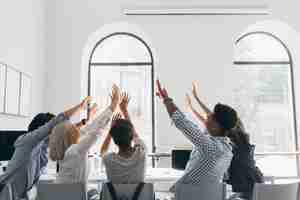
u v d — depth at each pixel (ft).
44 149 7.10
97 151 10.43
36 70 12.26
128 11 13.41
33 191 6.96
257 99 14.73
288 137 14.40
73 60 13.57
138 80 14.85
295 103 14.47
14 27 10.03
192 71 13.46
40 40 12.80
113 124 5.60
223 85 13.38
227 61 13.53
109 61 14.96
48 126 6.07
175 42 13.65
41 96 12.91
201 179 5.12
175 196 5.38
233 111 5.43
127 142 5.39
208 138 5.03
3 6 9.20
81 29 13.73
